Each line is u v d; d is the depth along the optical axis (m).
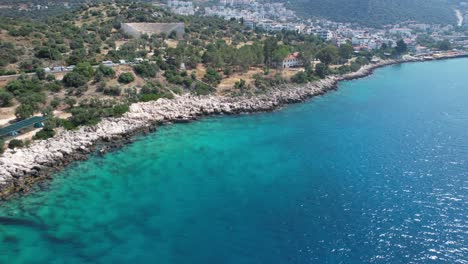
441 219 70.75
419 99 161.00
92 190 80.12
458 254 61.59
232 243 64.19
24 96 115.38
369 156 99.00
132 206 74.56
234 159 96.44
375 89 180.38
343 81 197.38
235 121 127.44
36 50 154.12
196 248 62.91
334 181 85.25
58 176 85.75
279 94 153.75
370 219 70.81
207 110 133.00
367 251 62.47
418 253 61.97
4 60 140.25
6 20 186.88
